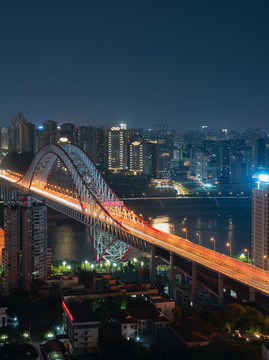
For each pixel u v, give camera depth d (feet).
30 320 618.85
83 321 531.09
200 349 504.02
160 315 584.40
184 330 552.00
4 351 525.34
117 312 596.70
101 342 527.81
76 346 528.22
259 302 636.07
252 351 497.05
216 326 580.30
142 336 563.89
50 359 506.48
